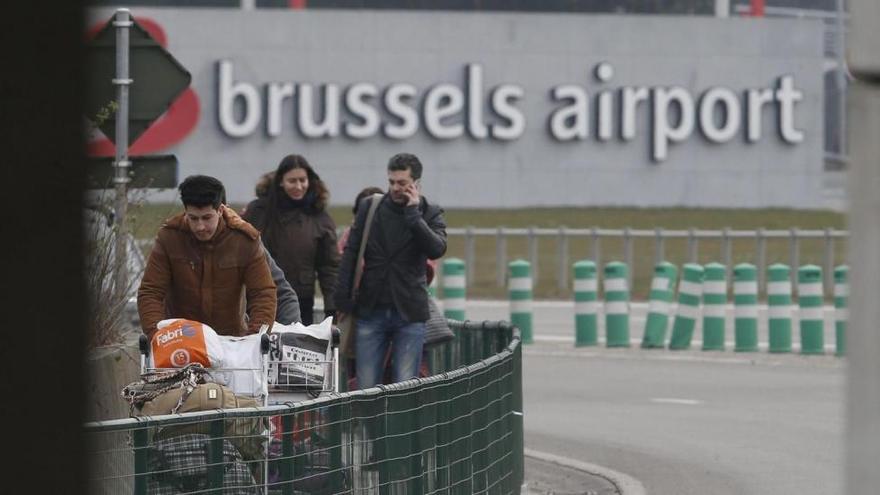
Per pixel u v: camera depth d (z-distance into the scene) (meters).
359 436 16.44
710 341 48.97
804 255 88.31
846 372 8.20
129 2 113.38
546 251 92.44
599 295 71.06
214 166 111.75
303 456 15.52
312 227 27.28
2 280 19.66
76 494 14.29
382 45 114.12
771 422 34.41
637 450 30.86
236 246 20.41
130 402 17.89
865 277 8.12
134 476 13.91
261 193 27.41
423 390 17.78
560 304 70.19
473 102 114.88
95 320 21.98
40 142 21.14
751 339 48.62
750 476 27.73
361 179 113.69
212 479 14.55
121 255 23.92
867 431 8.08
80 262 21.34
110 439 13.72
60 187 21.27
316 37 113.25
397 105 113.88
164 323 18.42
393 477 17.06
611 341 49.97
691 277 48.97
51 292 20.39
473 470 19.67
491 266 85.38
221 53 112.12
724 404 37.34
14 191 20.45
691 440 32.00
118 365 21.84
